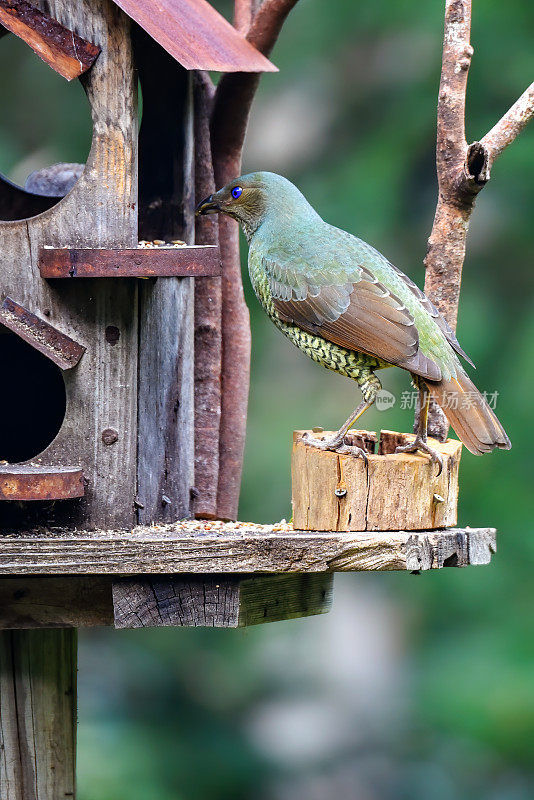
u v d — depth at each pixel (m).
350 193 17.50
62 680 9.80
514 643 16.66
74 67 9.09
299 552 8.46
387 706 17.19
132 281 9.30
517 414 16.83
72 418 9.31
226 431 11.26
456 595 17.30
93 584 8.99
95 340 9.30
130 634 17.53
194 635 17.62
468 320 17.12
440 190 9.86
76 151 18.02
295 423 17.11
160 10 9.73
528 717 16.12
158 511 9.77
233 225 11.41
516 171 17.48
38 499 8.80
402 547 8.47
